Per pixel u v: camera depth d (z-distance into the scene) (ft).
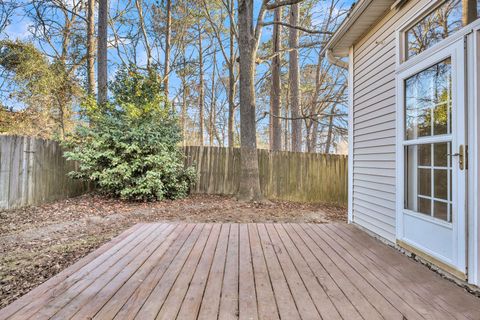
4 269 8.72
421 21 9.18
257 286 6.82
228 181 26.08
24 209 17.40
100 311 5.65
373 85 12.20
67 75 27.66
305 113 44.96
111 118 20.71
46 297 6.24
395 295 6.39
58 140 21.01
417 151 9.14
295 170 25.89
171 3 37.73
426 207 8.65
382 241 11.09
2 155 16.76
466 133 7.05
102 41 24.99
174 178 22.04
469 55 7.00
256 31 24.04
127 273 7.60
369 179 12.50
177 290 6.59
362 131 13.25
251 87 23.13
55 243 11.49
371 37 12.40
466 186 7.01
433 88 8.35
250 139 22.97
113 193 20.92
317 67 39.22
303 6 35.70
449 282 7.16
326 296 6.31
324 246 10.20
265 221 16.67
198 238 11.15
